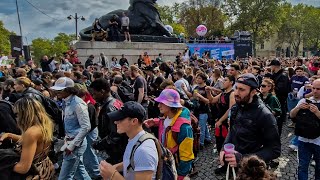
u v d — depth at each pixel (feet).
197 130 18.01
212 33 187.52
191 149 11.81
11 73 45.98
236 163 9.66
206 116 24.48
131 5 81.35
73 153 15.05
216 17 186.91
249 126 10.90
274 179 7.59
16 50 66.64
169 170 9.12
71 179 15.15
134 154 8.32
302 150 15.51
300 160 15.58
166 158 9.16
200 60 50.37
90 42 67.77
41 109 11.27
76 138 14.78
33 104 11.07
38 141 10.88
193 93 24.13
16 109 11.02
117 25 73.97
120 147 12.43
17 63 64.59
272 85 20.06
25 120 10.86
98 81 14.64
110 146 12.61
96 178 18.31
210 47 104.83
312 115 14.87
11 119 13.98
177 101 11.94
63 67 50.62
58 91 15.06
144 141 8.46
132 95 24.94
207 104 24.26
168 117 12.22
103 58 59.88
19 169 10.38
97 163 18.42
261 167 7.38
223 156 10.34
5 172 10.36
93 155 18.25
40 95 18.62
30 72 37.50
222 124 20.06
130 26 78.69
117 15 76.23
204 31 109.50
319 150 15.02
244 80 10.95
